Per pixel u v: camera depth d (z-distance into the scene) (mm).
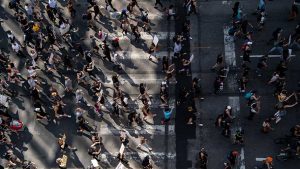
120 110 31125
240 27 33500
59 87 32562
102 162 29078
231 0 36562
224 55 33500
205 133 29859
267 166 27000
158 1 35938
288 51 31328
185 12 36031
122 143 29234
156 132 30125
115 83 30781
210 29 34969
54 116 31156
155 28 35250
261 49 33438
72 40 34719
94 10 35344
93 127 30594
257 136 29500
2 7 36969
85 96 32000
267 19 35125
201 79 32344
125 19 34406
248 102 29750
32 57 32844
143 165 27891
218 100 31250
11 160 28750
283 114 29422
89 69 32188
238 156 28781
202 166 27531
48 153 29688
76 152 29578
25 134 30484
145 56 33844
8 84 32781
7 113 30078
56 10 36000
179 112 30797
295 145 28125
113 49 34250
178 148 29359
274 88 31453
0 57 33062
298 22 34750
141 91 30359
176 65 33094
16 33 35562
